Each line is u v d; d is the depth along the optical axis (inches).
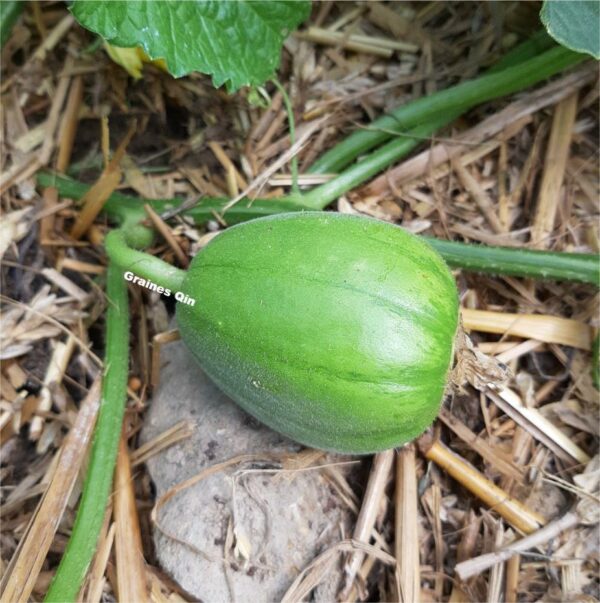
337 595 8.7
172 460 9.1
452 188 11.2
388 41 11.7
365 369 6.5
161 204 10.4
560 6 8.2
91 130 11.5
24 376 9.9
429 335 6.7
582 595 8.9
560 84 10.9
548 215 10.8
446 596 9.2
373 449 7.3
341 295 6.5
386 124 10.9
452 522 9.6
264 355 6.7
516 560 9.1
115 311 9.4
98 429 8.8
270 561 8.5
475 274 10.6
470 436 9.7
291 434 7.7
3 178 10.6
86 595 8.5
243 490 8.7
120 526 8.8
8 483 9.5
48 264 10.5
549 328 10.1
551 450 9.8
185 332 7.8
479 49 11.5
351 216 7.3
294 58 11.6
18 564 8.3
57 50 11.5
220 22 8.9
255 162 11.2
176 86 11.4
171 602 8.5
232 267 7.1
